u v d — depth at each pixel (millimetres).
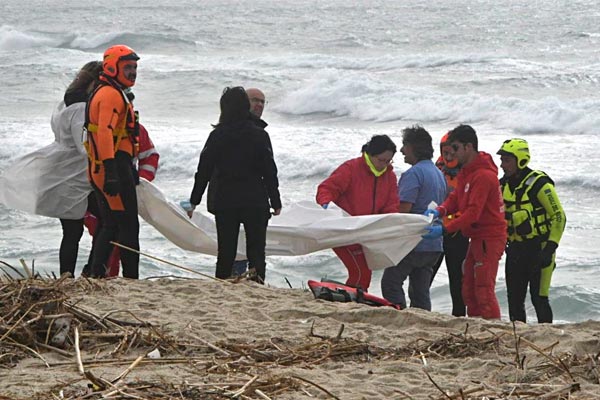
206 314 19469
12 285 18453
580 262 37094
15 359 15672
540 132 73062
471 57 112188
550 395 13773
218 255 24297
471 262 25047
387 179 26344
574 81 95250
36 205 25172
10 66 110000
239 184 23875
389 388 14352
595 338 17328
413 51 134125
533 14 170500
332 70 105062
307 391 14023
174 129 74812
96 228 25484
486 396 13836
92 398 13156
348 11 196250
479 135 72875
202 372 14977
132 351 16359
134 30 156750
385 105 84375
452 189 27453
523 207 26141
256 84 99438
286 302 20766
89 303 19828
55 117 25672
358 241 25281
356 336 17875
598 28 143625
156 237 40312
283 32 156750
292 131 71875
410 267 26078
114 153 22672
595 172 53688
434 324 19078
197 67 112500
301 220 25891
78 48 151875
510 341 17453
